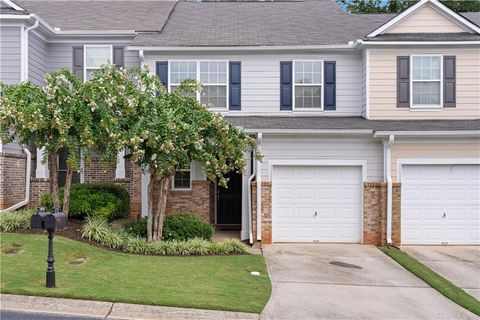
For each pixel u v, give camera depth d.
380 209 13.66
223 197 16.91
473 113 15.16
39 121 9.99
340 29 17.42
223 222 16.88
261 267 10.56
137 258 10.52
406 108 15.24
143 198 14.90
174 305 7.52
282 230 13.92
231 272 9.86
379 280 10.02
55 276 8.34
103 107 10.83
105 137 11.00
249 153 14.14
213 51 15.85
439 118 15.19
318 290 9.16
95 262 9.71
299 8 20.22
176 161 11.39
